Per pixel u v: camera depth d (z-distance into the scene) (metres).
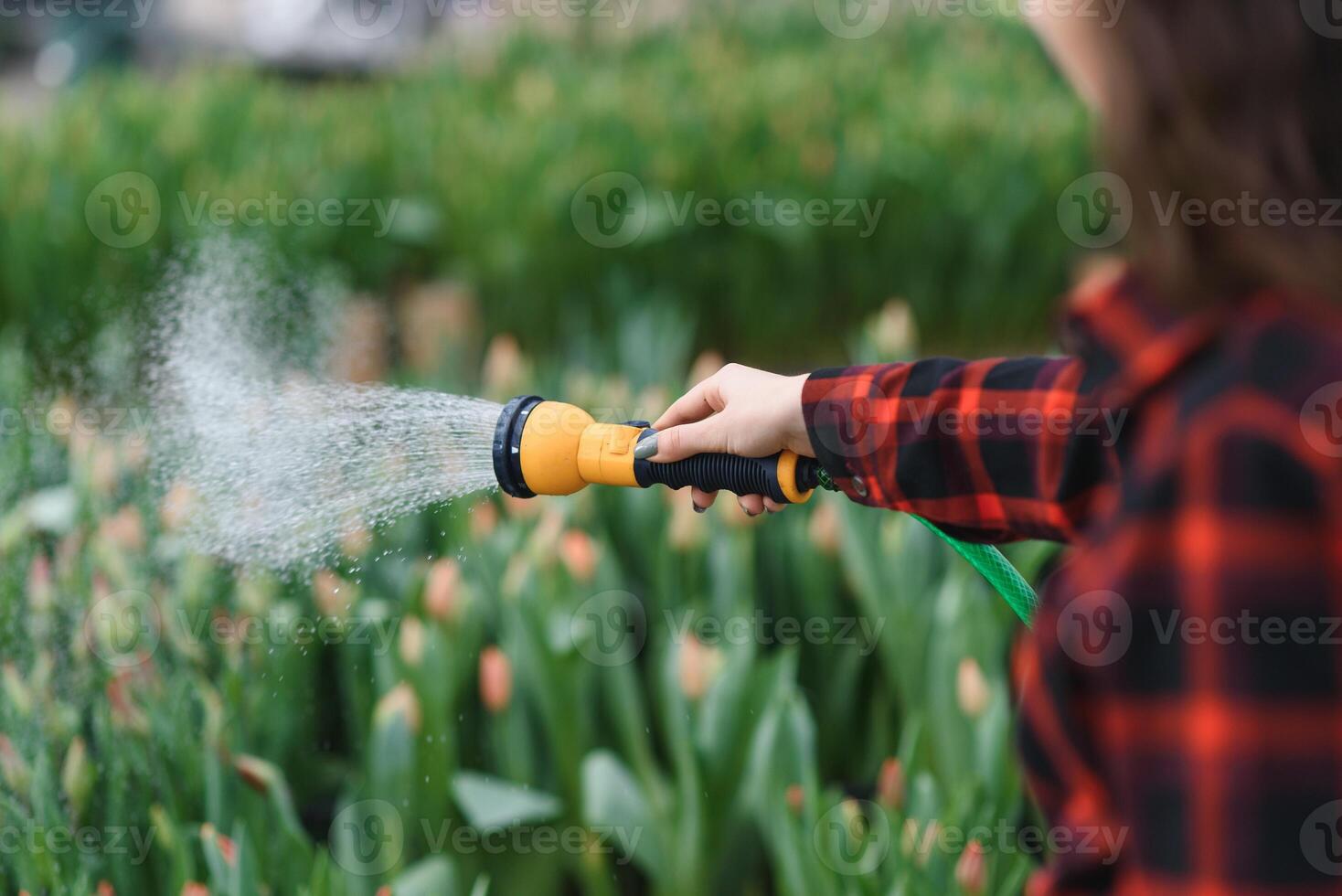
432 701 1.66
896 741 1.98
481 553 1.94
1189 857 0.54
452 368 2.92
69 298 3.14
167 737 1.61
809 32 6.88
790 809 1.46
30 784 1.52
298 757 1.85
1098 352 0.65
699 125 4.13
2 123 3.74
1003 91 5.08
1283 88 0.54
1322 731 0.52
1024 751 0.64
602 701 1.84
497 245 3.65
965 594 1.75
